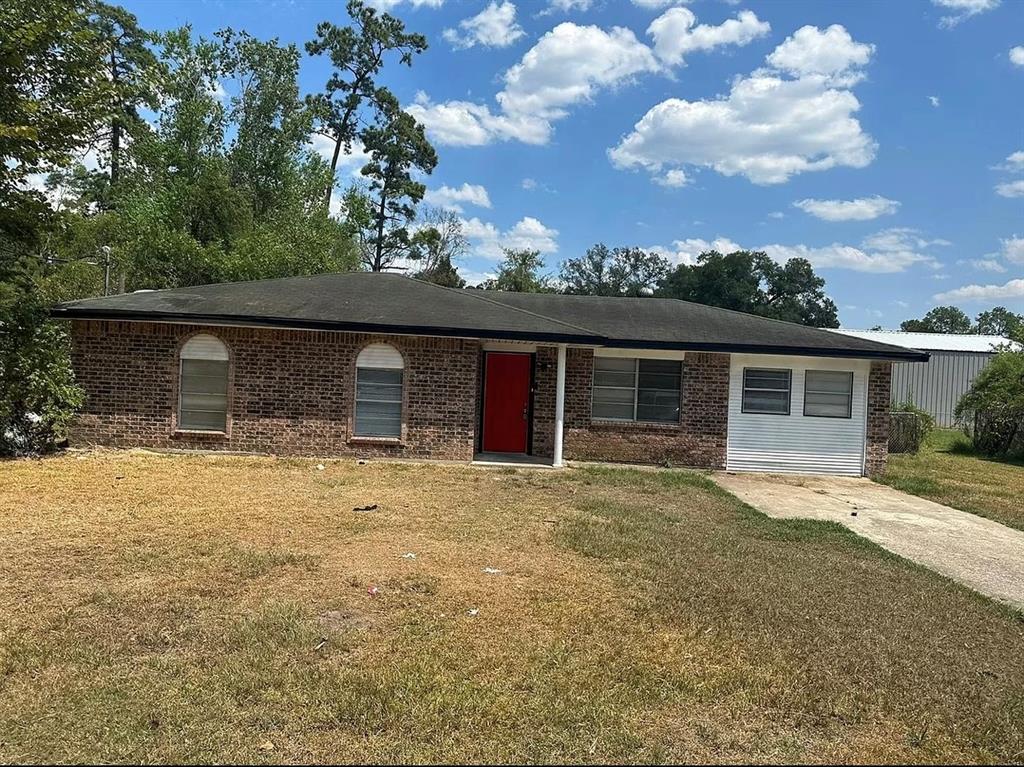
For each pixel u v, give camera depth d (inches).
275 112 1444.4
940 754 139.1
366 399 513.7
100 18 1168.8
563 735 139.3
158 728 135.3
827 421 565.9
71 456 470.0
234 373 505.7
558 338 506.6
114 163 1327.5
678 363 566.9
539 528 313.9
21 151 468.8
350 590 217.5
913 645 193.6
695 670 171.0
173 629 181.6
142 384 504.1
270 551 254.5
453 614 201.6
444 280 2084.2
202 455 494.3
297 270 1184.8
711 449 565.0
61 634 176.2
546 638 187.3
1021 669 181.5
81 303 512.7
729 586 238.1
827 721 150.4
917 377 1207.6
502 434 577.6
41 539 262.5
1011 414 774.5
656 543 294.7
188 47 1316.4
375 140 1990.7
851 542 322.7
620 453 565.6
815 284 2842.0
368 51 1925.4
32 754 125.7
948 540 340.8
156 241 1072.2
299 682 155.2
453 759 129.2
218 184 1241.4
